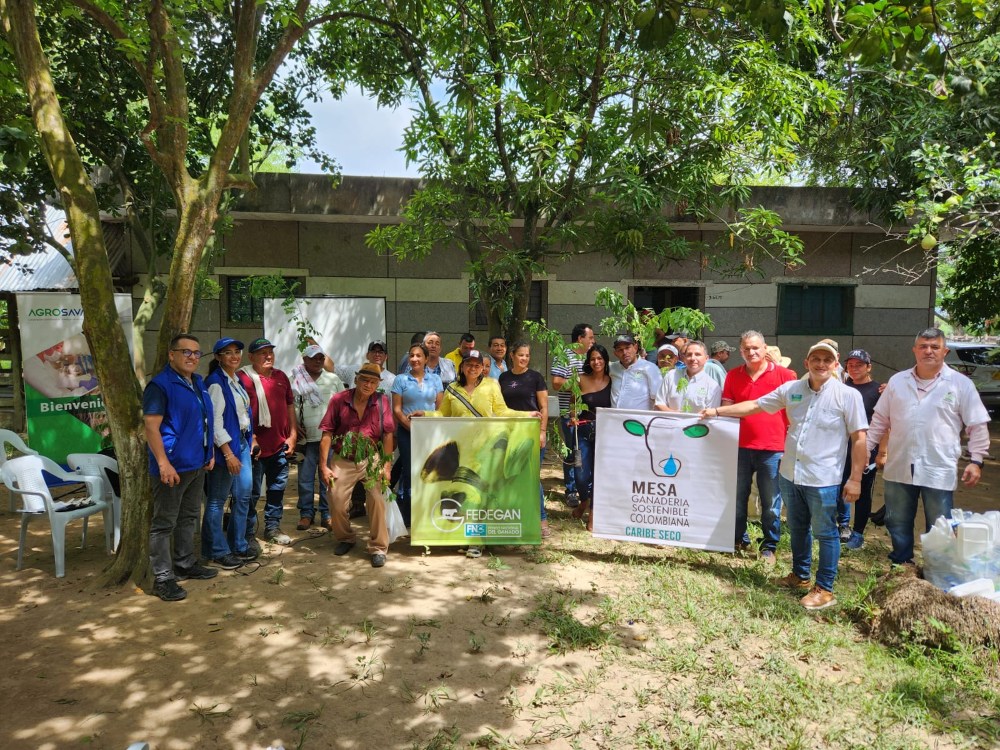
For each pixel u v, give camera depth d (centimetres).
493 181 918
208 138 1055
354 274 1238
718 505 568
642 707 357
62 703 356
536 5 802
